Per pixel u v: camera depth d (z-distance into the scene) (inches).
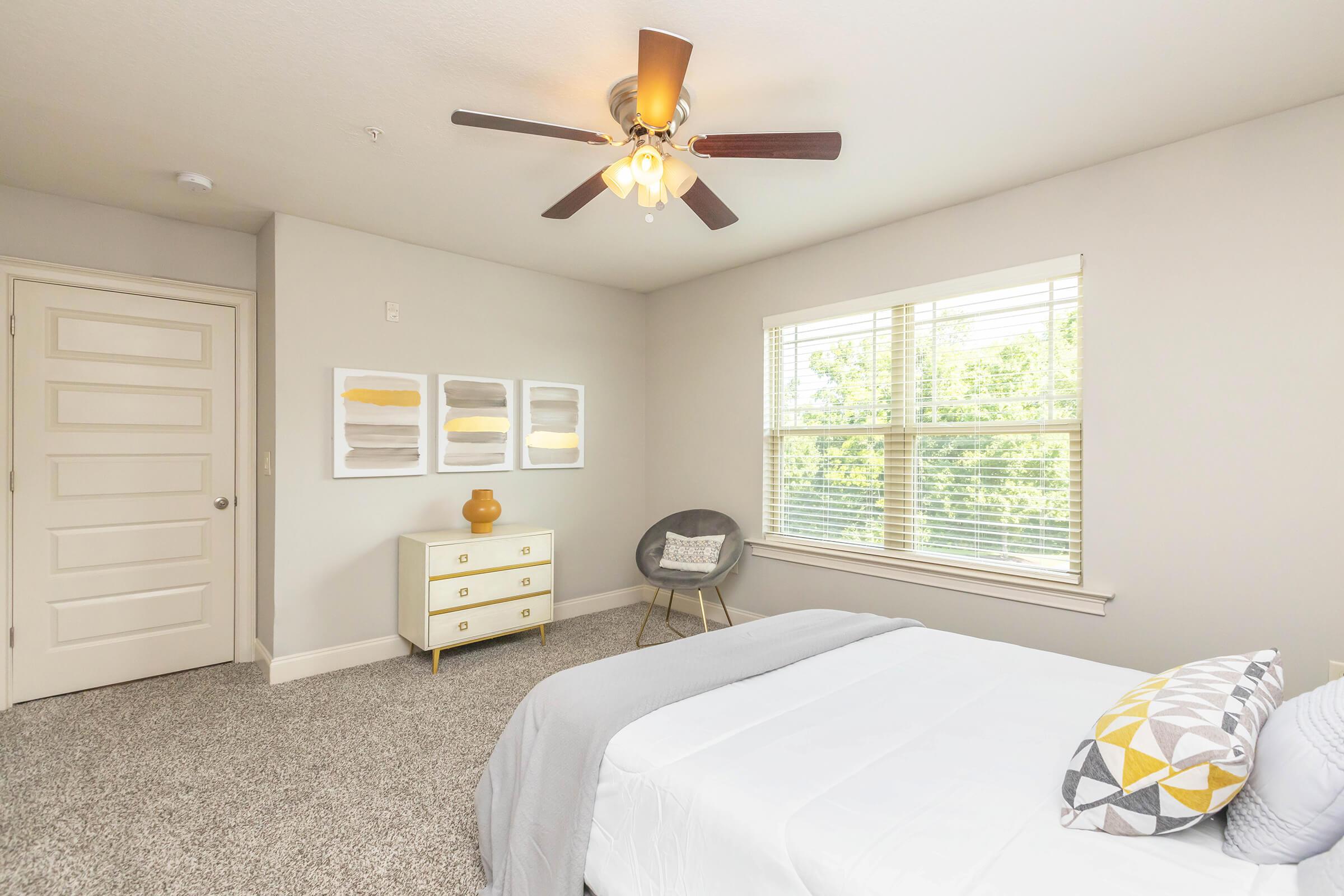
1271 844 37.3
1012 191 110.5
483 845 67.6
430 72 77.2
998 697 64.2
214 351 130.6
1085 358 103.0
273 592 122.6
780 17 66.6
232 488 132.7
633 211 121.0
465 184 109.0
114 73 77.0
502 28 68.9
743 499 159.0
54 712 108.0
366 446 133.2
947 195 113.3
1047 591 106.9
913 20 67.0
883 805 44.8
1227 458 89.8
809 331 145.9
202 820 77.6
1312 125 83.4
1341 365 81.4
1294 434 84.7
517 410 159.5
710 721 59.1
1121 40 70.2
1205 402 91.5
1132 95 81.3
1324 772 35.6
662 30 68.9
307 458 126.0
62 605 115.8
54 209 113.5
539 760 61.5
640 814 50.9
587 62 75.4
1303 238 83.9
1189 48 71.5
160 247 124.0
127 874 67.7
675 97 63.3
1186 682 46.4
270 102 83.8
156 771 89.0
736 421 160.4
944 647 81.0
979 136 91.8
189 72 76.9
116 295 120.2
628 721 58.9
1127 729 42.6
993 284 112.5
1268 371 86.4
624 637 152.3
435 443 144.4
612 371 179.6
